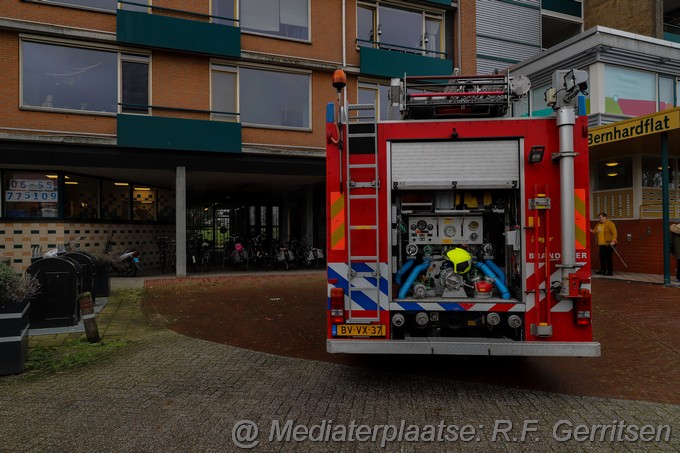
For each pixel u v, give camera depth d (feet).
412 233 16.28
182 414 13.37
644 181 47.06
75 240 43.93
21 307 16.99
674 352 19.63
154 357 18.99
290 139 49.24
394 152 15.07
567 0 76.02
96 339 21.25
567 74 14.02
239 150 45.83
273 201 69.67
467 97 17.74
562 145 14.11
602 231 43.19
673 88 56.85
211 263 60.44
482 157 14.85
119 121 42.06
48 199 43.24
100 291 32.83
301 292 35.60
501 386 15.74
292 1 50.26
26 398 14.52
